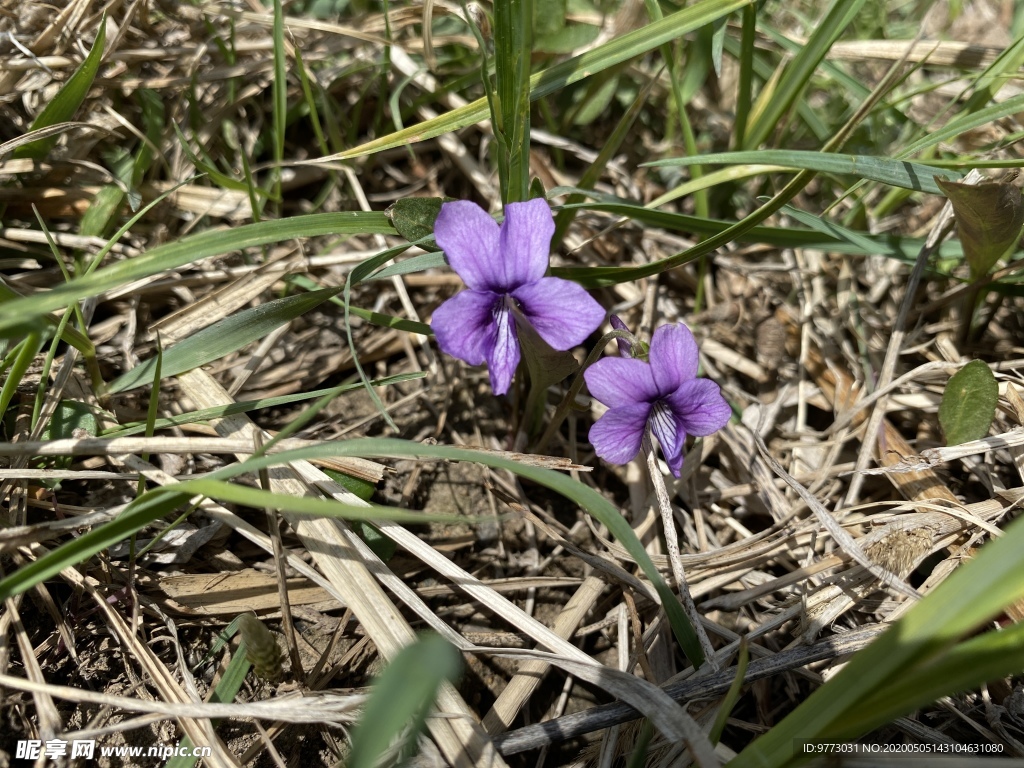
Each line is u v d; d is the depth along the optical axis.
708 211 0.14
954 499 0.10
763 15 0.15
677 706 0.07
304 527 0.09
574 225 0.13
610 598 0.10
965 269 0.13
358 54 0.14
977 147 0.14
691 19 0.10
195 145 0.13
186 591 0.09
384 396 0.12
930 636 0.05
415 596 0.09
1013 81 0.14
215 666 0.09
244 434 0.10
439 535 0.10
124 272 0.08
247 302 0.11
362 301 0.12
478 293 0.08
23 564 0.08
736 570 0.10
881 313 0.13
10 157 0.11
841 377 0.12
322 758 0.08
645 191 0.14
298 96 0.14
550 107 0.15
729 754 0.08
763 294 0.13
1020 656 0.06
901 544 0.09
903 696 0.06
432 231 0.10
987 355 0.12
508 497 0.10
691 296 0.14
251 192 0.11
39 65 0.11
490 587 0.09
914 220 0.14
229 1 0.13
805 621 0.09
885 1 0.16
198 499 0.08
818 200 0.14
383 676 0.05
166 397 0.11
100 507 0.09
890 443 0.11
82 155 0.12
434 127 0.10
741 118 0.13
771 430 0.12
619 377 0.08
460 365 0.12
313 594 0.09
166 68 0.13
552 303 0.08
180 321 0.11
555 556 0.11
